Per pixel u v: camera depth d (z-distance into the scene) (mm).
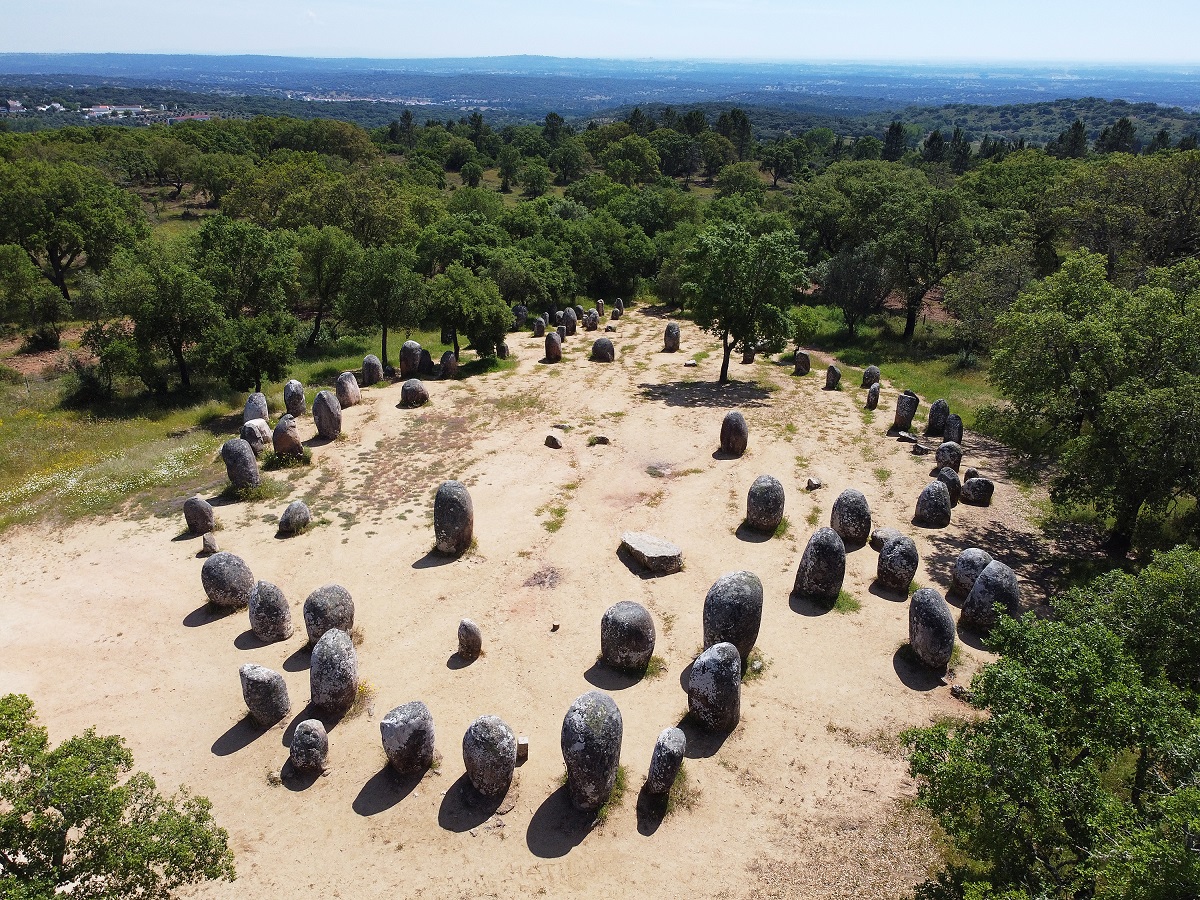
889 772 16797
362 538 25922
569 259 66375
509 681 19328
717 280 41875
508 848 15008
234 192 76312
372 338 54594
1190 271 25875
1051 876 11641
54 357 49281
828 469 31625
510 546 25453
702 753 17234
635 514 27688
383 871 14516
